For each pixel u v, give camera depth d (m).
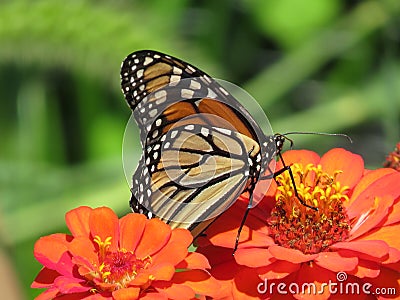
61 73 0.97
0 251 0.75
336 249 0.75
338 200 0.75
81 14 0.86
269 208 0.76
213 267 0.74
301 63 0.99
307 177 0.77
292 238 0.75
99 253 0.73
